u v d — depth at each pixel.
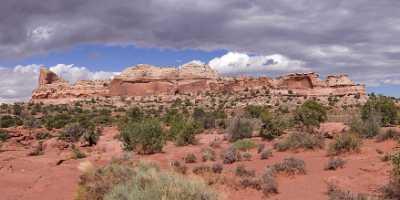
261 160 22.75
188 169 19.53
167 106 124.31
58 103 151.25
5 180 17.50
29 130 57.38
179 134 34.78
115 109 116.94
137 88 157.00
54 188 15.86
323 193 14.16
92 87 161.75
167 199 10.34
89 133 41.16
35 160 23.64
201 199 10.88
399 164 13.54
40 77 170.88
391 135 26.84
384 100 44.84
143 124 29.45
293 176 17.36
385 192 13.36
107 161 22.27
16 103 129.88
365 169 16.95
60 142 41.06
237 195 14.43
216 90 148.50
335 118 59.41
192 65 162.88
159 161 23.44
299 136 26.95
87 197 13.21
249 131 35.62
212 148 30.66
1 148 38.47
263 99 122.94
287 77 141.75
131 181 12.16
